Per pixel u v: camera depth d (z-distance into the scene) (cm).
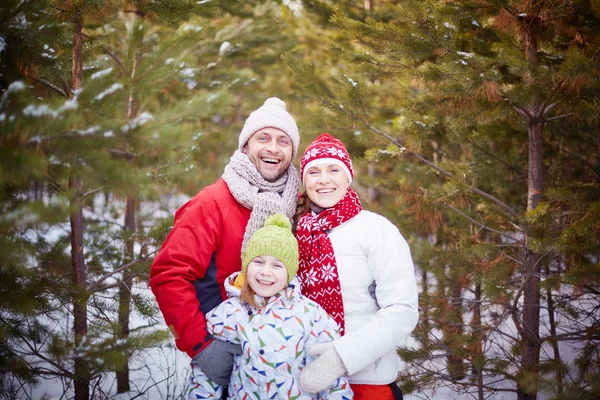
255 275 202
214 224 221
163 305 210
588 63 260
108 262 382
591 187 333
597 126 341
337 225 223
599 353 274
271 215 222
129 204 434
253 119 241
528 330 320
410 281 212
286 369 197
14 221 154
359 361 196
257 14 612
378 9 526
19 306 217
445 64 296
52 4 249
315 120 388
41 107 170
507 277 330
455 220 400
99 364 198
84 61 329
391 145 359
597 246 274
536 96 285
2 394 224
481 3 313
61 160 178
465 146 432
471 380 327
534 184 329
